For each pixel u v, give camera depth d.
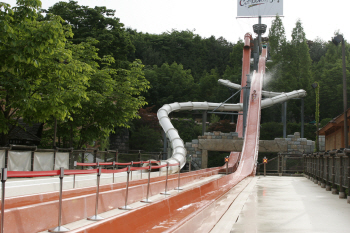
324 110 90.81
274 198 15.55
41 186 14.05
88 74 26.48
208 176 37.03
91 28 54.22
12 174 6.17
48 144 33.59
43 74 18.59
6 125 17.98
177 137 50.00
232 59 124.88
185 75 116.31
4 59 15.35
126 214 6.44
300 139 55.94
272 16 105.50
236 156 61.41
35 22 16.84
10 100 17.52
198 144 58.66
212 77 110.06
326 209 11.91
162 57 129.38
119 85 29.89
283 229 8.39
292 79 93.69
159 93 106.44
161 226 7.54
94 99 26.61
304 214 10.78
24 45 15.47
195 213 7.41
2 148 16.75
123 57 56.91
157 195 15.94
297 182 29.14
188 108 64.62
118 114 28.27
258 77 72.75
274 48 102.12
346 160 14.61
